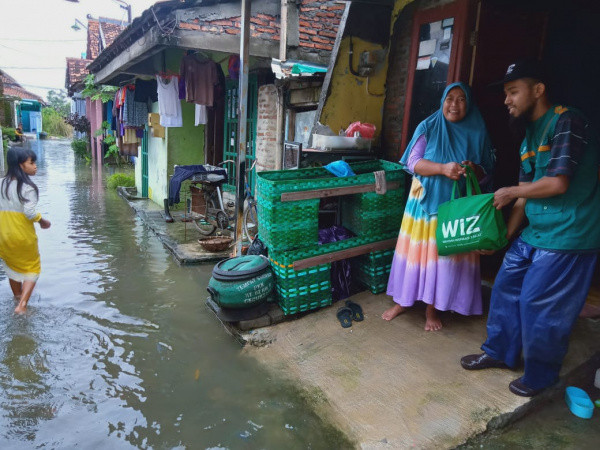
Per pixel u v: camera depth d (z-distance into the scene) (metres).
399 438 2.66
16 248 4.56
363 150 5.12
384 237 4.44
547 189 2.55
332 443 2.72
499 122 4.55
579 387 3.13
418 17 4.68
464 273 3.54
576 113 2.54
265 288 4.06
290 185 3.88
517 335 3.00
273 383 3.37
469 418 2.76
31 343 4.04
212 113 9.66
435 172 3.39
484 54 4.26
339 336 3.81
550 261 2.64
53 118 54.78
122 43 7.49
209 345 4.05
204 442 2.80
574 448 2.61
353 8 4.82
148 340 4.14
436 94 4.54
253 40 6.82
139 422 3.00
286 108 6.93
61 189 13.16
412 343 3.59
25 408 3.13
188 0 5.96
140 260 6.59
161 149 10.22
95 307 4.86
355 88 5.12
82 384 3.43
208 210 7.80
